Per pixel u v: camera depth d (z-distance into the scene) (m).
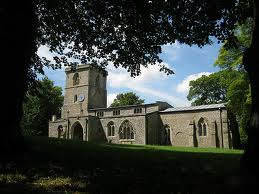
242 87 37.84
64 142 21.56
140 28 16.83
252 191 7.31
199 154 19.55
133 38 18.31
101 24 17.98
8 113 11.01
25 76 11.90
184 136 53.22
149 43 17.59
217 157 16.98
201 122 52.12
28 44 11.86
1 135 10.80
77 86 71.94
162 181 8.73
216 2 13.37
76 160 11.83
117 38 18.94
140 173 9.88
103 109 64.31
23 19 11.41
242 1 14.02
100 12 16.84
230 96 38.91
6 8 10.81
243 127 40.81
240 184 7.74
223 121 49.69
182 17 15.41
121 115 58.28
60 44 19.75
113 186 7.96
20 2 11.35
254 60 9.48
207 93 70.44
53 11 17.69
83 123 59.81
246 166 8.71
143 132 54.50
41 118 71.44
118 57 19.39
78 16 17.94
